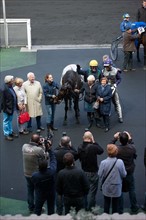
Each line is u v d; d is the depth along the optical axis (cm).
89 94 1488
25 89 1465
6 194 1215
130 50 1930
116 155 1034
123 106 1677
